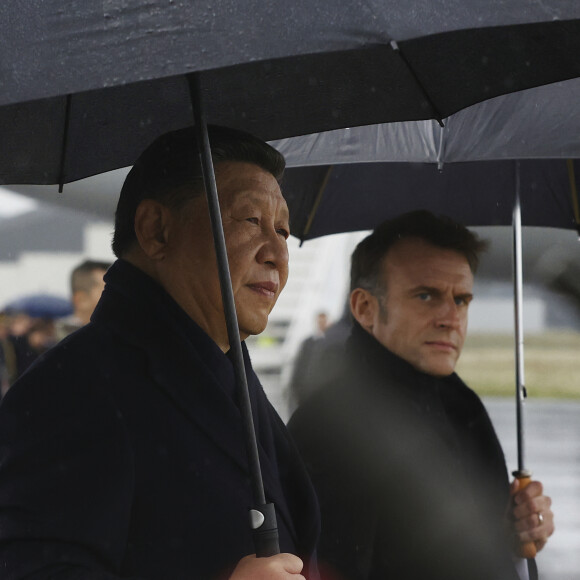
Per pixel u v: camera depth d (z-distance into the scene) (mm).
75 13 3281
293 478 4613
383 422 5770
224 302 4070
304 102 4965
